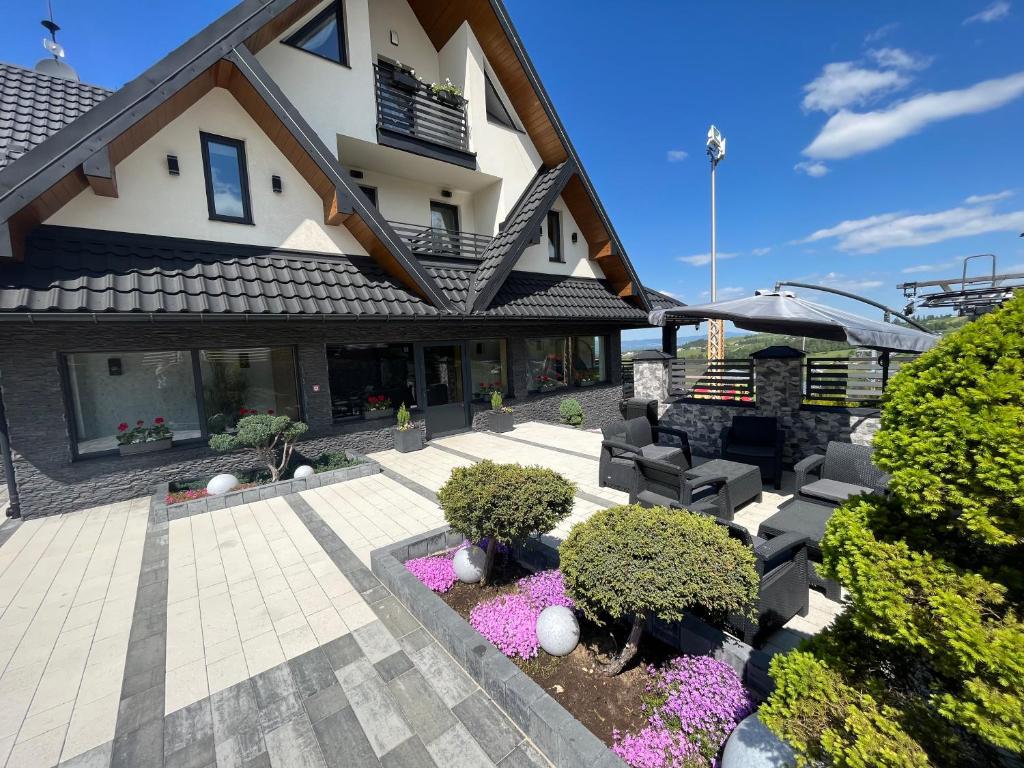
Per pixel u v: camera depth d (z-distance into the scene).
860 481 5.30
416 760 2.52
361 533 5.64
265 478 7.66
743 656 2.75
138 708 2.95
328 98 8.78
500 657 2.97
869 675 1.86
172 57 6.31
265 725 2.79
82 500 6.68
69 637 3.70
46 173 5.55
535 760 2.49
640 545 2.58
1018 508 1.48
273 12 7.12
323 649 3.47
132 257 6.71
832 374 7.64
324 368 9.01
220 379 7.98
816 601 3.98
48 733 2.77
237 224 7.80
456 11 10.73
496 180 11.69
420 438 9.91
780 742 2.06
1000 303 1.66
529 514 3.51
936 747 1.61
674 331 12.95
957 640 1.44
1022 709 1.33
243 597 4.24
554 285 12.98
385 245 8.63
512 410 11.82
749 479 6.08
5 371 6.12
